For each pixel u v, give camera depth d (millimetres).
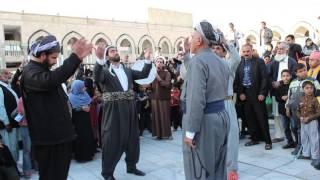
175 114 8102
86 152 5816
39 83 2715
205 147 2904
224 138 2990
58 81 2707
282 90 5672
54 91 2941
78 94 5816
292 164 4863
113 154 4527
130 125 4707
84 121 5812
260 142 6227
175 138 7254
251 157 5332
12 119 4969
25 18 26328
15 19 25906
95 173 5180
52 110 2906
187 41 3932
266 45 10938
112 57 4621
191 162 2979
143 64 4906
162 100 7102
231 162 4113
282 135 6266
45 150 2951
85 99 5836
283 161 5027
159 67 7070
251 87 5852
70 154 3115
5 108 4961
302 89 4949
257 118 5797
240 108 6520
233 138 4086
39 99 2863
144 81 4918
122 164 5438
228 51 4098
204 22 3006
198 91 2768
